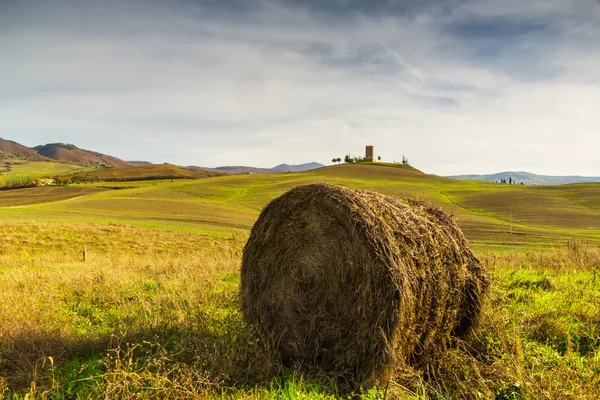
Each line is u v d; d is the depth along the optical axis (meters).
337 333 5.27
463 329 5.87
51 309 7.57
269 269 6.04
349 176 112.00
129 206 56.12
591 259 11.61
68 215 45.38
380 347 4.85
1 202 74.75
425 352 5.29
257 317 6.16
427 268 5.16
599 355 5.13
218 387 4.55
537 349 5.26
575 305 6.95
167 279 10.80
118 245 27.48
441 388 4.83
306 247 5.62
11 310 6.99
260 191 81.94
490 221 50.72
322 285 5.45
